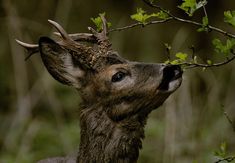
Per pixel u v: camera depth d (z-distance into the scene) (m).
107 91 8.44
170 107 12.78
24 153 13.11
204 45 16.64
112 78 8.41
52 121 14.45
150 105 8.37
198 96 14.24
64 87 14.76
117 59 8.54
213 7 17.28
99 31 8.80
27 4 16.39
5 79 15.76
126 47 16.39
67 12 16.00
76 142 13.27
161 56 16.44
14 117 14.60
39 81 14.74
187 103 13.02
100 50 8.64
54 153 13.20
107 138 8.47
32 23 15.73
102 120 8.49
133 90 8.30
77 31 16.50
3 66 15.94
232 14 7.57
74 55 8.62
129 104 8.38
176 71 8.07
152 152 12.99
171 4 17.02
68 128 13.64
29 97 14.60
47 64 8.73
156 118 13.64
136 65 8.39
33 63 15.29
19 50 15.08
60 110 14.37
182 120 12.85
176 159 12.30
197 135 12.65
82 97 8.67
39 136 13.66
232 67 15.13
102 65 8.54
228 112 14.00
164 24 16.73
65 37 8.66
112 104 8.44
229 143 12.99
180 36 15.41
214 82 14.33
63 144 13.27
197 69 14.54
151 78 8.25
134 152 8.55
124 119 8.44
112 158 8.46
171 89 8.10
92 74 8.57
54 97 14.45
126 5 17.05
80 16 16.70
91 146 8.52
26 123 14.21
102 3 17.03
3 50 16.11
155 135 13.11
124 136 8.45
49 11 16.45
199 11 17.14
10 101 15.45
